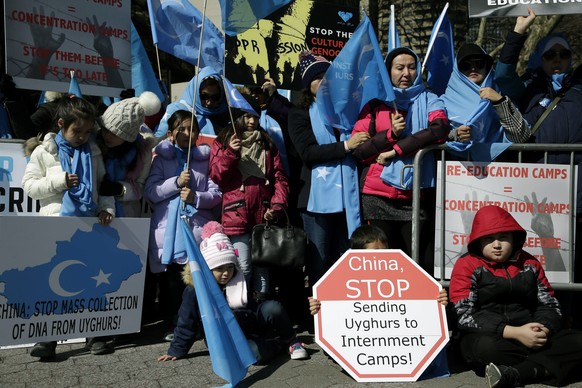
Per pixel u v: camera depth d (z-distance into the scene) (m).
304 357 4.60
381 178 4.90
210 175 5.11
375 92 4.96
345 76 5.00
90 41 5.48
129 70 5.69
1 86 5.30
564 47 5.26
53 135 4.66
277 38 5.83
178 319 4.57
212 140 5.38
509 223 4.29
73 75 4.97
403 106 5.04
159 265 5.11
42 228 4.43
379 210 4.96
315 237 5.20
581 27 14.48
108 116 4.71
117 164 4.84
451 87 5.14
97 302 4.61
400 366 4.18
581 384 4.11
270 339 4.62
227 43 5.67
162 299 5.65
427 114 4.96
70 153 4.57
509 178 4.79
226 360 3.99
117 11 5.61
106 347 4.69
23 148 4.79
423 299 4.37
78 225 4.55
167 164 5.15
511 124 4.90
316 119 5.20
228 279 4.61
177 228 5.05
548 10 5.25
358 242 4.55
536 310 4.33
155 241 5.11
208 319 4.07
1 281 4.32
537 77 5.39
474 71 5.21
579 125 5.05
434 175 4.96
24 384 4.04
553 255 4.79
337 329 4.27
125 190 4.83
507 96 5.37
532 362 4.05
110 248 4.66
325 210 5.08
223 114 5.56
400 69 5.02
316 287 4.35
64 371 4.29
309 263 5.25
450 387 4.05
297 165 5.54
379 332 4.26
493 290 4.28
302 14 5.92
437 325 4.30
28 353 4.70
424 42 11.13
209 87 5.43
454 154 4.85
